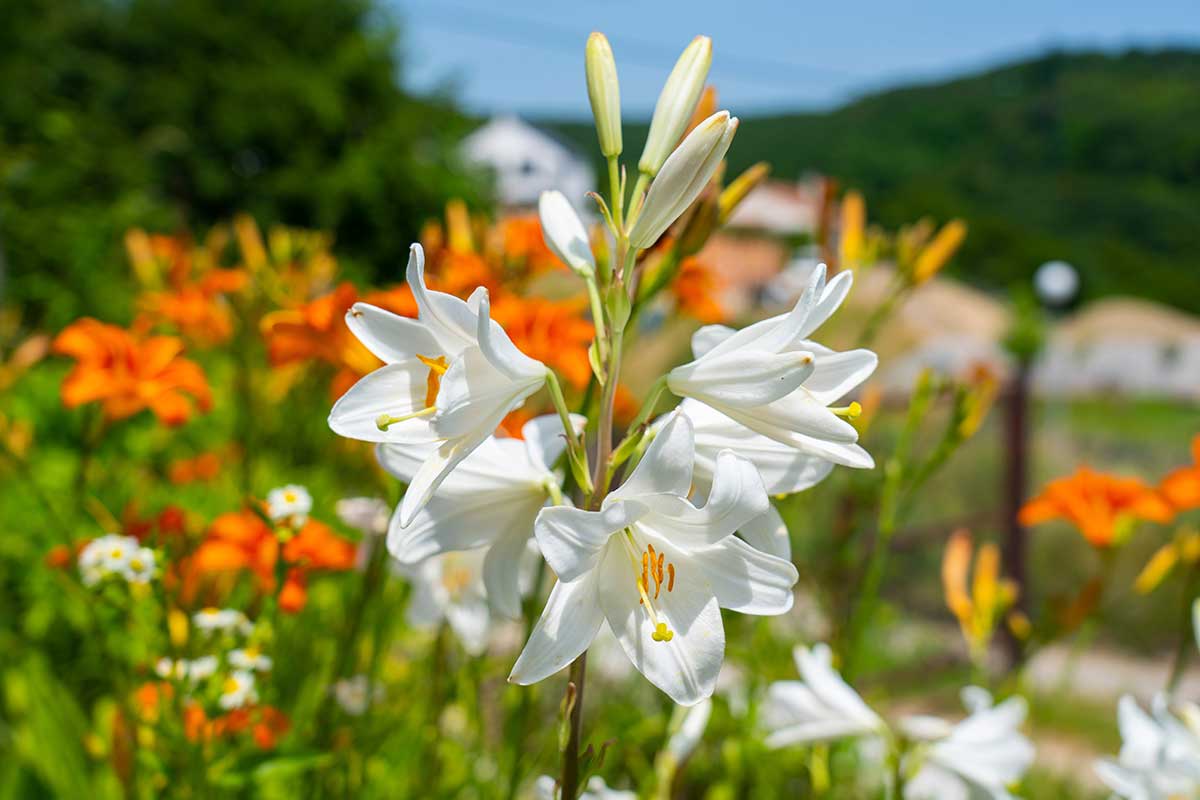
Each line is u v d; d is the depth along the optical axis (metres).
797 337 0.44
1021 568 2.11
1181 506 0.76
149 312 1.03
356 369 0.65
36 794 0.74
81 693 0.90
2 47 7.26
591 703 0.99
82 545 0.70
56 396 1.33
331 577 0.83
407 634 0.88
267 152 8.02
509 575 0.49
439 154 8.03
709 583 0.45
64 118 5.73
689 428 0.43
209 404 0.73
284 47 8.22
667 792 0.60
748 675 0.83
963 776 0.62
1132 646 2.39
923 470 0.70
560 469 0.54
